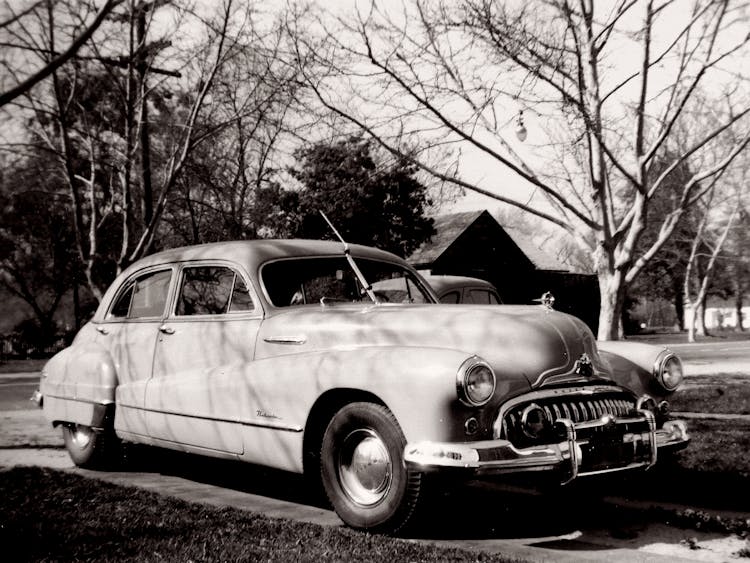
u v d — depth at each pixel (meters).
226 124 11.27
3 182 10.26
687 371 18.38
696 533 4.40
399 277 5.94
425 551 3.78
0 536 3.97
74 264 29.94
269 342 5.02
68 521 4.30
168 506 4.72
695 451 6.30
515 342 4.35
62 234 26.25
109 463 6.41
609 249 9.24
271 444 4.77
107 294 6.56
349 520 4.34
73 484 5.42
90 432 6.34
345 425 4.38
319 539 3.99
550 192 8.92
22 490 5.19
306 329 4.87
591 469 4.19
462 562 3.60
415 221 23.94
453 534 4.36
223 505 5.02
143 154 11.45
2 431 9.16
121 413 6.01
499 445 3.96
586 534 4.38
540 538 4.29
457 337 4.42
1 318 39.25
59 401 6.57
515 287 38.59
